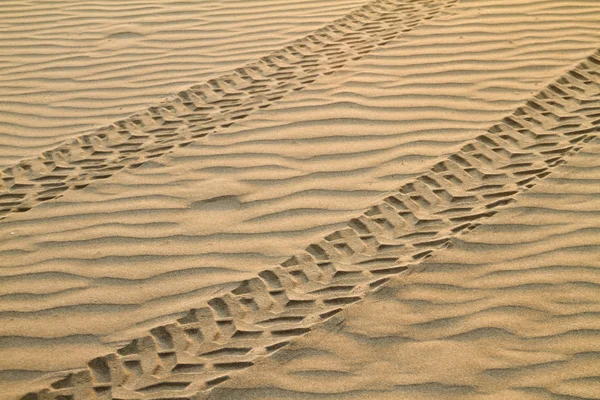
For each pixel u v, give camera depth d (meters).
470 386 3.14
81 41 6.93
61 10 7.67
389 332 3.44
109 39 6.93
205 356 3.39
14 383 3.31
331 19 7.06
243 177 4.71
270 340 3.45
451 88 5.56
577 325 3.41
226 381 3.23
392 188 4.47
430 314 3.53
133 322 3.62
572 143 4.77
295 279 3.83
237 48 6.59
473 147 4.81
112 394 3.23
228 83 5.99
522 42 6.21
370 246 4.03
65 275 3.97
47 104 5.91
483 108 5.27
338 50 6.38
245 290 3.79
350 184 4.55
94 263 4.05
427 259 3.87
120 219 4.42
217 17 7.29
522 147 4.79
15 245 4.24
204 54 6.52
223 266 3.96
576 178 4.42
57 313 3.71
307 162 4.80
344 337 3.43
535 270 3.75
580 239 3.94
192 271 3.94
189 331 3.54
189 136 5.26
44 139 5.43
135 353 3.44
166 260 4.04
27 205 4.64
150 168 4.91
